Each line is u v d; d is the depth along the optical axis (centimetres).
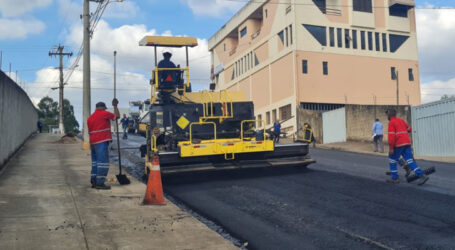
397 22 3844
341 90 3581
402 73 3850
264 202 748
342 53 3616
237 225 614
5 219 595
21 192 799
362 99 3656
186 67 1148
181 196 834
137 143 2380
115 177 1028
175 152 941
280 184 908
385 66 3788
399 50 3866
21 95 1822
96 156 864
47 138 2602
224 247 496
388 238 525
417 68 3916
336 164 1302
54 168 1176
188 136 1049
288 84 3569
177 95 1122
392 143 876
